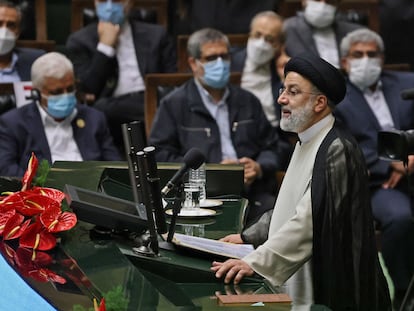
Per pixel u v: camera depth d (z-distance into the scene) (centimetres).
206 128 1686
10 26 1864
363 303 1035
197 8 2205
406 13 2236
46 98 1642
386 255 1648
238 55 1948
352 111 1781
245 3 2197
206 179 1341
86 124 1695
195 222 1195
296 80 1066
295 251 1016
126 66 2025
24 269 859
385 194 1705
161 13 2138
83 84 1980
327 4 2014
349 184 1032
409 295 960
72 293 791
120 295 748
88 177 1255
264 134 1741
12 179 1111
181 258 965
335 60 2044
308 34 2041
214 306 823
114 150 1722
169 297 864
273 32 1880
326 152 1043
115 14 1988
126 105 1981
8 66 1897
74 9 2109
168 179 1286
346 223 1029
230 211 1259
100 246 946
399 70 1934
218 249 1016
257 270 980
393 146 989
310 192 1036
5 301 818
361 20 2211
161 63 2058
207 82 1686
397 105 1816
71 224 948
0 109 1750
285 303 823
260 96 1906
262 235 1138
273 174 1716
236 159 1694
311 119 1073
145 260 929
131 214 982
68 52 2011
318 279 1024
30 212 960
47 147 1653
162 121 1683
